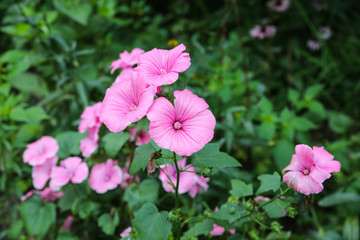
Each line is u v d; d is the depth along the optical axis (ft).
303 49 6.04
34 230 2.98
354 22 6.19
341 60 5.78
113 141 2.65
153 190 2.88
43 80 4.48
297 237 3.33
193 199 3.00
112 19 4.80
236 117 3.99
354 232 3.48
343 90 5.52
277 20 5.98
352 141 4.47
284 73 5.57
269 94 5.20
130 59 2.68
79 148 2.99
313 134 5.01
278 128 4.04
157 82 2.14
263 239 2.93
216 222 2.58
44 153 3.00
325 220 3.78
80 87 3.61
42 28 4.21
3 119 3.56
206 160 2.27
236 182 2.66
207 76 4.18
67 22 4.80
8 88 3.57
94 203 3.02
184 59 2.19
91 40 4.86
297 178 2.23
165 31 5.21
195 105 2.19
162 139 2.12
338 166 2.23
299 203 2.52
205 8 6.43
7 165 3.57
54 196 3.14
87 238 3.36
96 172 2.90
